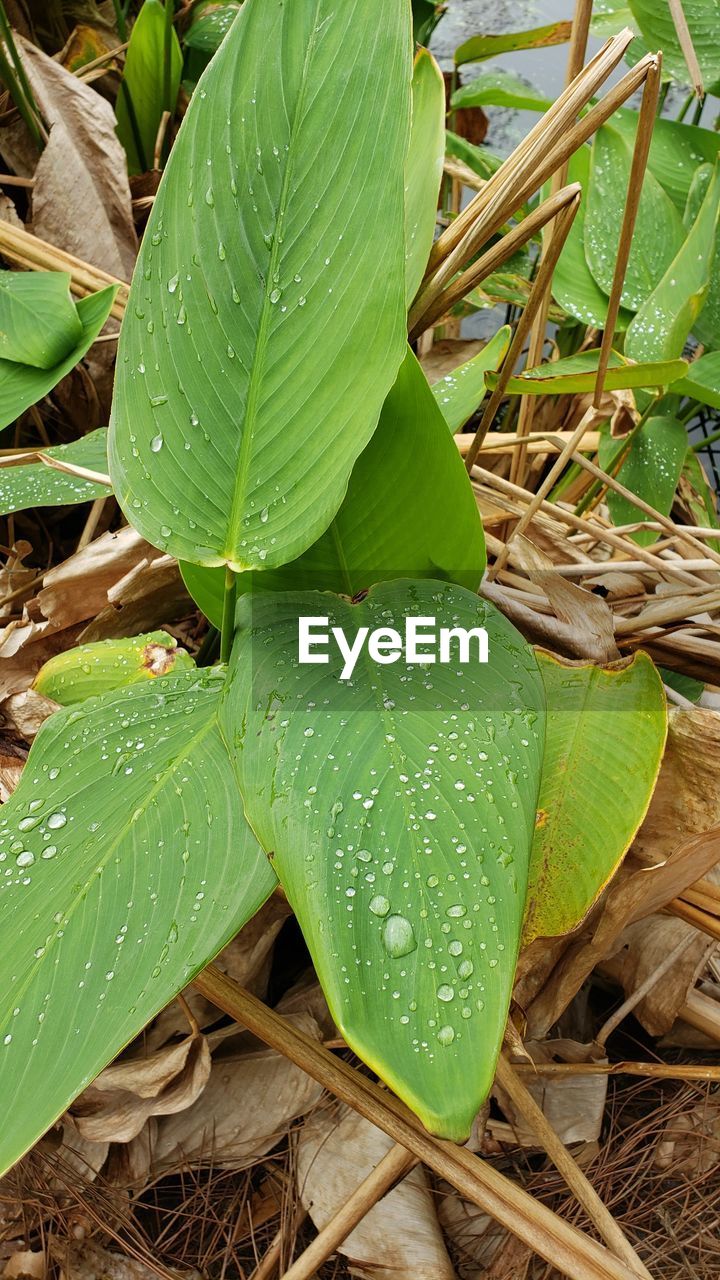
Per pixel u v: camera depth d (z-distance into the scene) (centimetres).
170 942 50
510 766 53
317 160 51
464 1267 69
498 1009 45
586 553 89
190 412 54
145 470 55
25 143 113
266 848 51
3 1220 70
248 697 56
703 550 79
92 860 53
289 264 52
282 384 53
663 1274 68
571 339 127
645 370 69
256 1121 71
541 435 87
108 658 76
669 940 74
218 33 120
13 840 55
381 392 51
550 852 60
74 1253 69
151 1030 72
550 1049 72
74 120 102
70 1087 46
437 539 63
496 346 75
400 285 51
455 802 51
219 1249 70
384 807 51
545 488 77
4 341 82
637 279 97
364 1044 44
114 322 99
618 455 91
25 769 59
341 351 52
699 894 69
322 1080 60
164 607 84
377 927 47
